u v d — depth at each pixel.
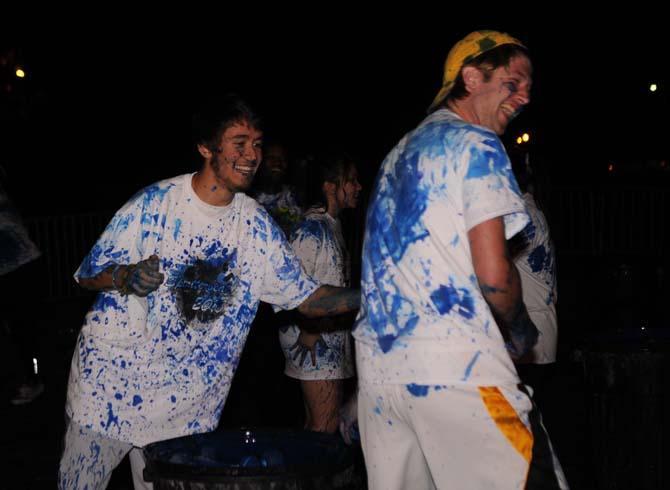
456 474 2.98
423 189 3.01
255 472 3.12
